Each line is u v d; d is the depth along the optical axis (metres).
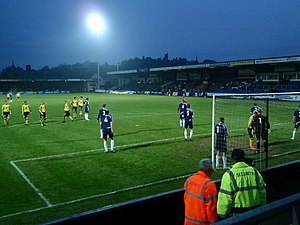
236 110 28.84
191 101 43.72
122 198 8.55
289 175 7.00
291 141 16.14
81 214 4.30
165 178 10.23
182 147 14.88
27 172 10.98
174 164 11.91
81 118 26.55
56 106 37.94
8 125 22.45
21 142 16.28
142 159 12.66
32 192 9.04
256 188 4.23
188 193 4.30
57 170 11.18
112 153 13.70
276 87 47.72
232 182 4.17
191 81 70.75
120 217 4.66
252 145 14.30
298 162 7.19
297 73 49.59
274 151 13.95
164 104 39.53
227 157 12.70
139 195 8.77
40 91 81.81
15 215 7.53
